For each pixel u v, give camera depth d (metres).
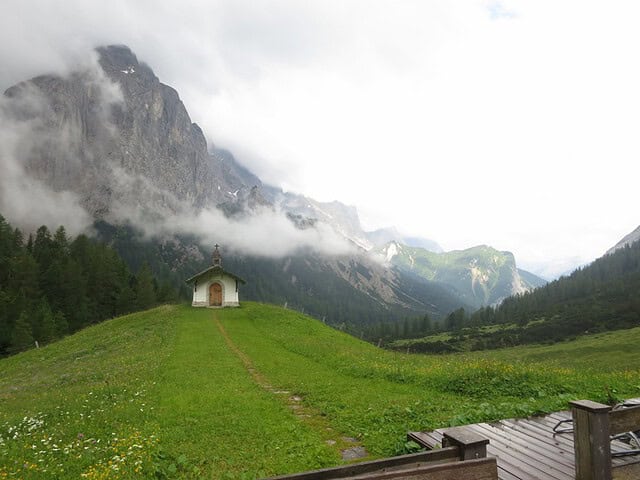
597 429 7.09
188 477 9.96
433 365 25.06
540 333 187.38
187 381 20.95
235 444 12.08
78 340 46.19
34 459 10.93
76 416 15.25
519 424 12.13
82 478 9.58
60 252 114.62
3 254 100.69
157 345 34.84
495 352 160.50
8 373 36.41
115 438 12.02
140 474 9.73
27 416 15.75
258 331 45.50
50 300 95.25
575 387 17.94
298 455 11.21
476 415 13.38
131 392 18.69
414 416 14.41
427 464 6.26
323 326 51.22
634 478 7.84
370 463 5.96
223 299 68.38
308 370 25.81
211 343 35.88
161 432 12.85
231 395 18.00
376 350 37.47
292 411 16.02
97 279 103.25
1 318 80.94
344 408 16.27
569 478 8.34
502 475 8.46
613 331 168.75
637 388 18.02
